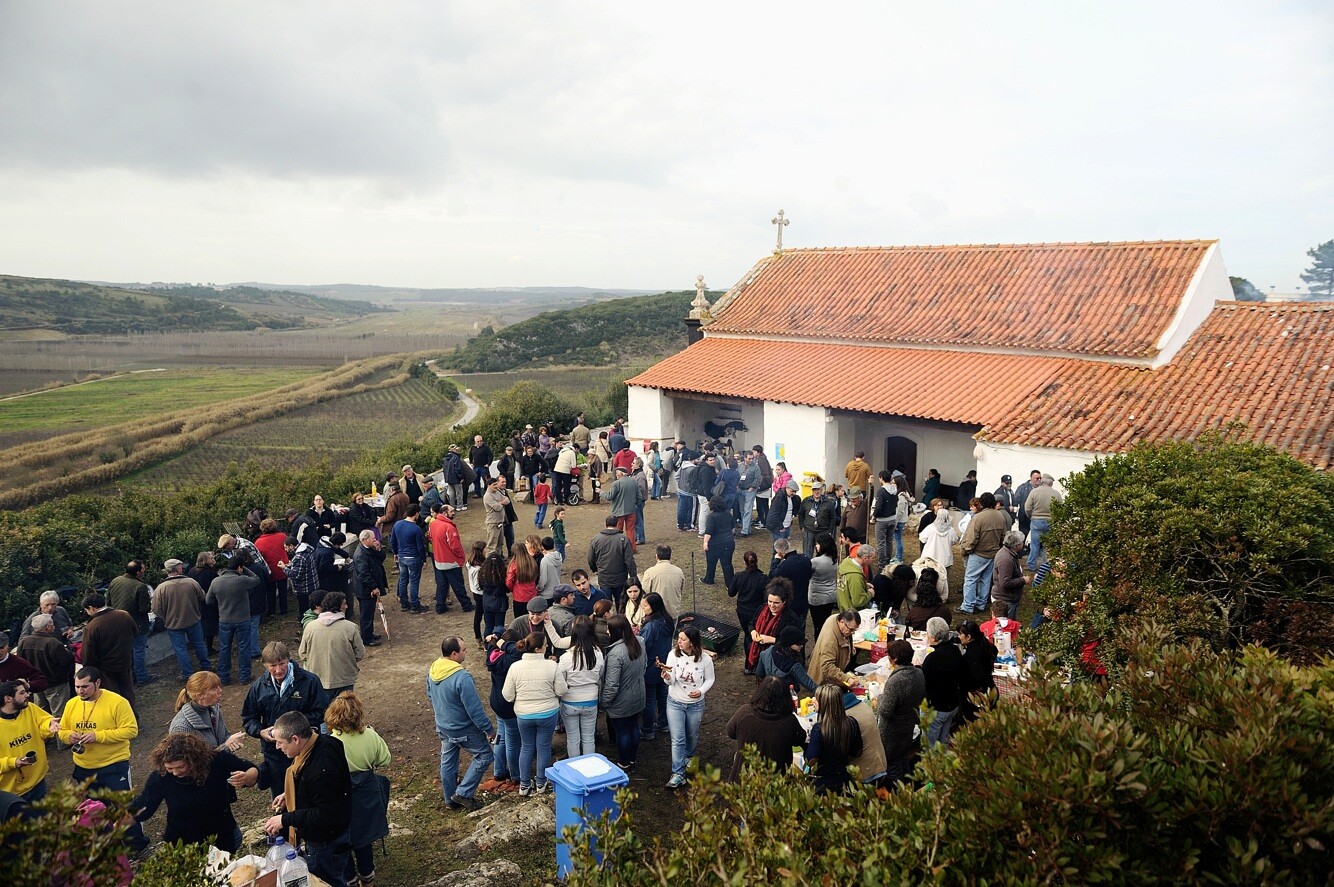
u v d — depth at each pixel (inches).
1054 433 709.9
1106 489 331.9
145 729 430.6
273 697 307.3
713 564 621.0
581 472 941.8
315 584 542.3
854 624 362.9
